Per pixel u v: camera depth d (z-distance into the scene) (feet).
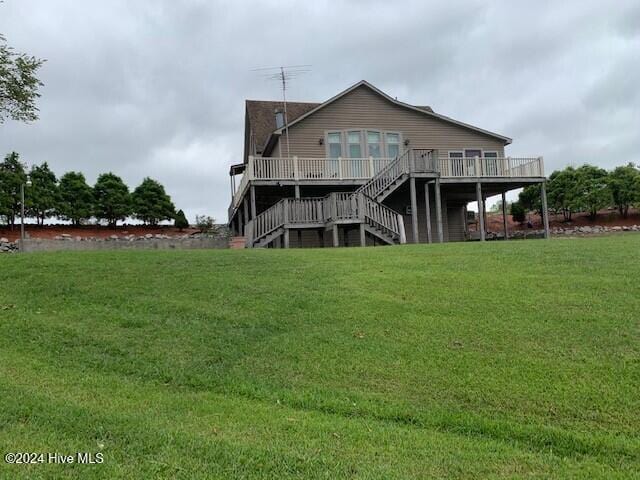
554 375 14.58
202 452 10.60
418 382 14.61
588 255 29.96
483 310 20.12
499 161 70.90
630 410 12.73
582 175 102.53
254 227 56.75
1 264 30.73
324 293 23.39
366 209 55.52
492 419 12.48
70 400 13.34
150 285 25.31
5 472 9.69
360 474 9.84
